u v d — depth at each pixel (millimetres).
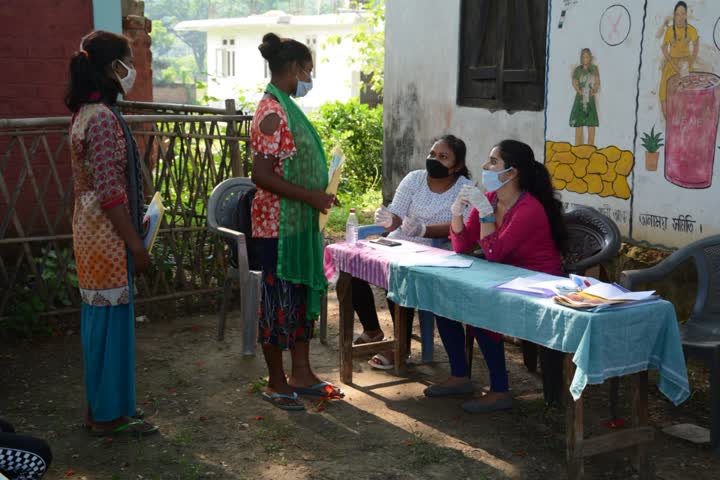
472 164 7215
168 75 49188
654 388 4930
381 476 3855
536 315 3666
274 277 4570
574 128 5984
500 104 6770
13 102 6590
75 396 4859
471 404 4582
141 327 6203
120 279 4105
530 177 4527
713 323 4410
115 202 3943
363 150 13008
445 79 7527
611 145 5688
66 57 6715
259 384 4969
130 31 8547
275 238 4508
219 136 6691
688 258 4535
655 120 5340
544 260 4562
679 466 3939
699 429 4301
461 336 4793
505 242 4473
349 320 5023
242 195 5836
